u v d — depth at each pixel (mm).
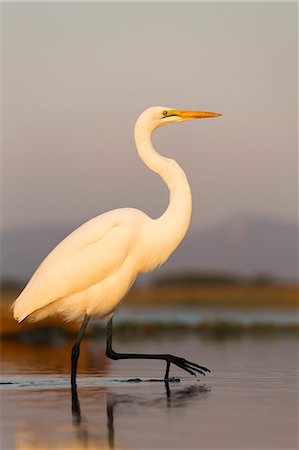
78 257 14422
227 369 15953
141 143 15234
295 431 9672
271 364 16734
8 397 12445
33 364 17219
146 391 13109
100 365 17141
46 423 10266
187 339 23781
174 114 15266
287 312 37531
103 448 8914
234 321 30484
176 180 14945
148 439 9289
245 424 10094
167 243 14828
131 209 14977
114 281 14625
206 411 11008
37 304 14305
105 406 11500
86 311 14656
